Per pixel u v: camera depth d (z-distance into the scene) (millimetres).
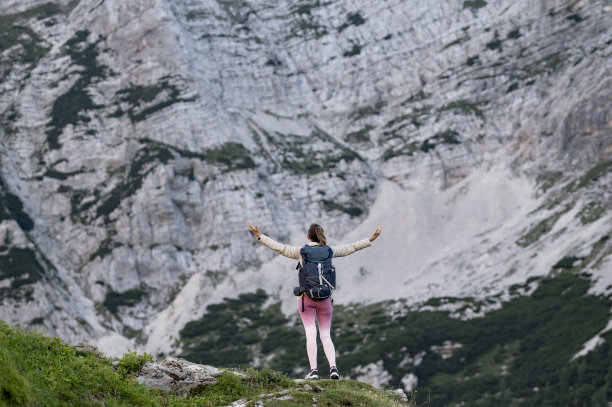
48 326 141500
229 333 151875
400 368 122938
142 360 12891
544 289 141500
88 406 10664
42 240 171000
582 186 170375
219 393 12492
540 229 164750
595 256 145000
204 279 169875
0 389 9281
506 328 130500
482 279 155125
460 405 107625
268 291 167625
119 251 169875
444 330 134875
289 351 140375
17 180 181000
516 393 106500
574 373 104250
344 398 12516
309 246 12398
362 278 171375
